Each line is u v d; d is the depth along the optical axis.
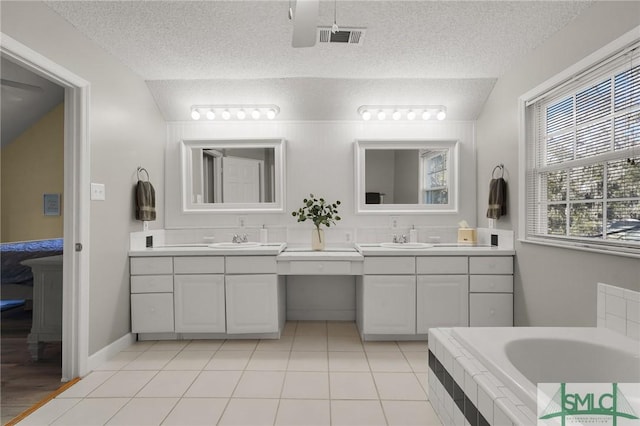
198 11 2.22
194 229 3.59
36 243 4.10
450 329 2.07
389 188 3.59
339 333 3.25
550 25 2.33
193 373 2.42
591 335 1.84
